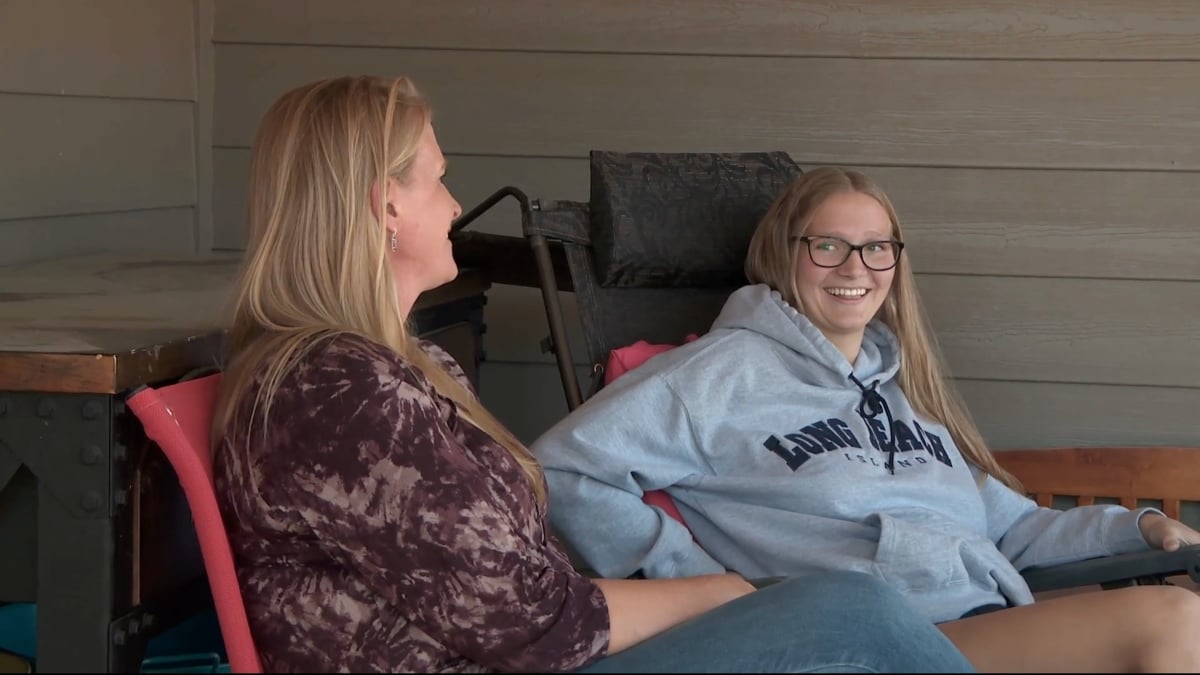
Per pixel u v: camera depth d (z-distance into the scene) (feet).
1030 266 8.71
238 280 4.84
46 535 4.56
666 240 7.28
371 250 4.75
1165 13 8.37
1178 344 8.61
